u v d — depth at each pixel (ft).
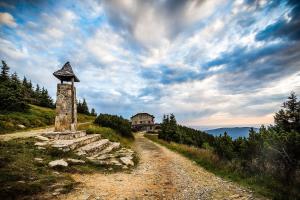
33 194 20.83
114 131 95.09
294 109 35.37
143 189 26.53
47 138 47.88
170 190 26.45
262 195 23.32
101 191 24.52
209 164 42.47
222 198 23.04
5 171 24.29
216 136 46.52
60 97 60.03
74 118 61.82
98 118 106.01
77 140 48.03
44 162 31.17
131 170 38.27
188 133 129.08
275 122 36.68
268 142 30.09
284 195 21.97
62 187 23.72
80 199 21.26
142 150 73.67
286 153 26.18
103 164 37.55
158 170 39.40
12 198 19.07
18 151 33.63
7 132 70.03
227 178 32.19
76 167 32.99
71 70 63.16
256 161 32.37
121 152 54.95
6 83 124.36
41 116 125.59
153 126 267.80
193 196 24.02
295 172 24.58
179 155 61.31
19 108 114.93
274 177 27.04
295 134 26.81
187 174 35.94
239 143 40.42
